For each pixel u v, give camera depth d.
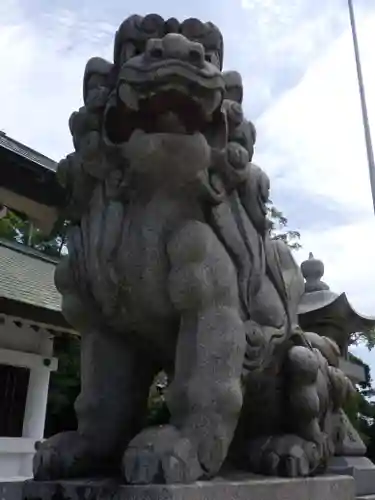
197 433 1.25
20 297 5.14
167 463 1.14
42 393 5.93
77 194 1.50
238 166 1.44
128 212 1.41
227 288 1.38
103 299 1.40
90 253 1.42
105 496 1.13
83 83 1.51
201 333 1.33
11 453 5.56
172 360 1.54
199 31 1.49
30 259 7.05
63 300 1.51
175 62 1.25
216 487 1.17
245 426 1.64
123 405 1.46
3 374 5.67
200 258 1.36
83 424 1.42
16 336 5.76
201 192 1.39
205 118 1.33
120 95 1.30
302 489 1.40
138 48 1.44
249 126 1.54
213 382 1.30
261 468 1.48
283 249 1.72
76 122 1.48
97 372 1.46
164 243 1.37
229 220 1.45
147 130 1.33
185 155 1.31
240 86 1.55
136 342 1.50
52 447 1.34
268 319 1.47
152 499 1.08
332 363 1.93
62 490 1.19
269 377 1.60
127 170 1.38
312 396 1.58
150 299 1.37
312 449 1.53
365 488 1.90
